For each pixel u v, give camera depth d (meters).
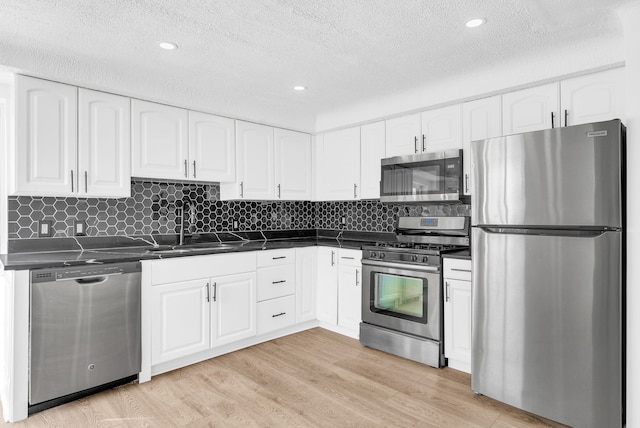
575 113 2.39
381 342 3.08
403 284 2.96
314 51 2.41
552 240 1.98
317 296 3.67
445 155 2.96
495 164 2.19
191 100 3.06
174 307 2.68
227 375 2.63
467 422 2.04
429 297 2.80
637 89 1.80
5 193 2.57
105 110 2.64
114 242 3.00
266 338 3.34
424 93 3.08
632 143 1.79
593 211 1.86
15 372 2.04
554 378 1.99
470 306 2.61
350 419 2.08
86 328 2.28
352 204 4.13
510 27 2.10
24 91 2.31
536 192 2.03
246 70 2.70
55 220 2.74
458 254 2.69
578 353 1.91
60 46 2.27
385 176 3.36
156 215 3.23
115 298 2.39
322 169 4.00
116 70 2.63
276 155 3.72
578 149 1.90
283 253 3.40
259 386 2.47
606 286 1.83
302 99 3.39
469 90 2.81
